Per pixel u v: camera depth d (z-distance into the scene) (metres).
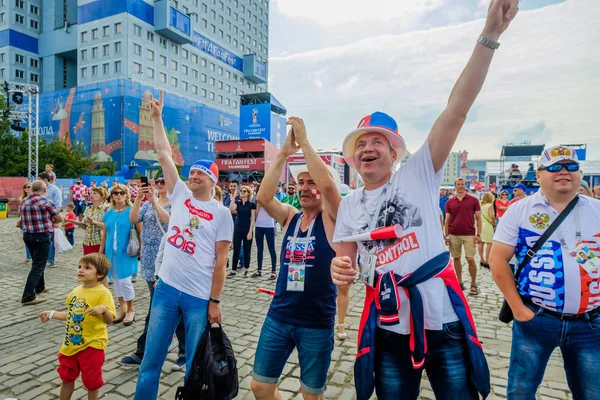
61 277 6.59
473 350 1.44
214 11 66.38
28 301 5.08
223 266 2.57
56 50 55.62
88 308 2.54
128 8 48.31
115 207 4.46
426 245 1.52
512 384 2.05
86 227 5.14
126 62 48.41
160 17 52.09
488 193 7.66
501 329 4.24
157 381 2.37
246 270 7.01
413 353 1.41
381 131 1.65
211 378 2.19
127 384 2.98
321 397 2.35
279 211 2.38
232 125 52.78
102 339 2.60
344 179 12.71
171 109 43.19
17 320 4.45
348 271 1.55
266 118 49.62
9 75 53.66
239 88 73.94
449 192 14.55
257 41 81.06
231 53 71.19
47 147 33.16
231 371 2.28
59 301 5.23
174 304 2.47
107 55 49.41
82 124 39.78
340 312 3.95
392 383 1.53
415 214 1.54
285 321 2.08
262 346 2.12
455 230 5.76
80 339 2.52
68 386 2.56
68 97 40.59
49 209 5.21
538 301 1.92
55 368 3.26
